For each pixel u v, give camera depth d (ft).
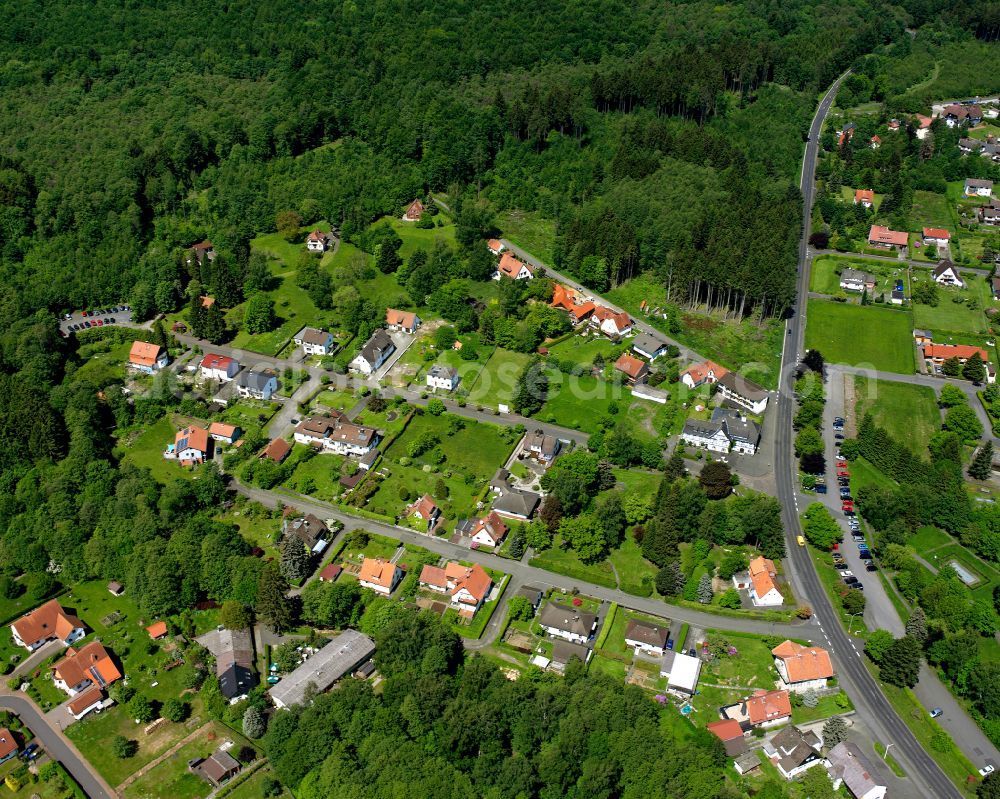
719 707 520.01
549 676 532.32
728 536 625.00
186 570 585.63
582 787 453.17
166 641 570.87
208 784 487.20
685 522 630.74
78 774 496.64
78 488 654.12
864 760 485.56
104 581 616.80
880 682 537.65
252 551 623.77
